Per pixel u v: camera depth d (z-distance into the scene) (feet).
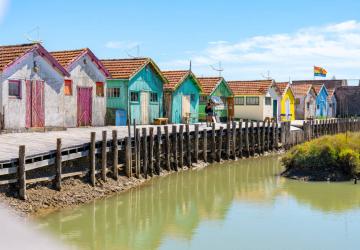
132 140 74.18
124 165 71.10
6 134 77.66
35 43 83.61
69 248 43.04
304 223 53.16
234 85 161.38
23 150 50.21
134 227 51.03
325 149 81.30
